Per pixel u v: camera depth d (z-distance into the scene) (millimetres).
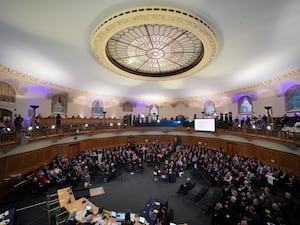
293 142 8648
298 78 10492
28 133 10031
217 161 13492
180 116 22031
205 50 9234
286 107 12312
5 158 8977
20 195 8938
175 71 14727
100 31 7328
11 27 6758
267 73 11461
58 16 6281
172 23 6980
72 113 17250
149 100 23172
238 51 9031
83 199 7305
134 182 11758
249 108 16250
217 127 16406
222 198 8039
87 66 11617
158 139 21172
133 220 5848
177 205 8742
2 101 10859
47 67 11062
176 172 12930
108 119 20406
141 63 13062
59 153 13305
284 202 6875
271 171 10281
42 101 14195
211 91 18422
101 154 15086
